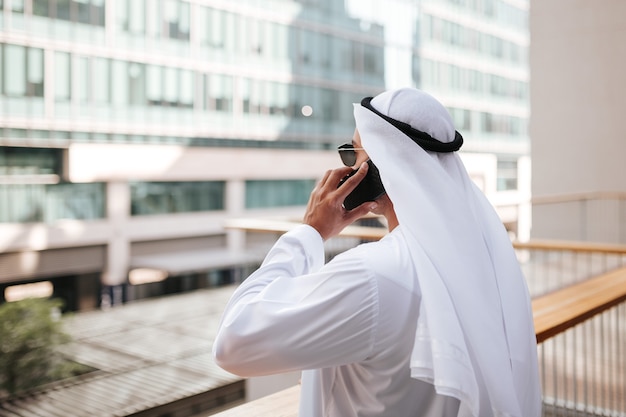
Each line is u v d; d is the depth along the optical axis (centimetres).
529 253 876
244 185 3006
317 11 3262
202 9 2806
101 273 2556
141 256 2669
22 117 2284
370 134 119
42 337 644
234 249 2916
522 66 4488
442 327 103
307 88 3238
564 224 1009
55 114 2373
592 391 406
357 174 124
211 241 2888
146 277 2662
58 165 2417
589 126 996
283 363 108
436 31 3819
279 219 679
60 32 2378
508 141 4394
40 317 651
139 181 2650
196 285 2786
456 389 100
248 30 2983
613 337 520
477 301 108
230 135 2934
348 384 116
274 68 3092
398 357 109
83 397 585
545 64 1037
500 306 117
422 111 119
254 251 602
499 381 106
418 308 108
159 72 2683
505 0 4322
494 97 4266
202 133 2834
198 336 798
